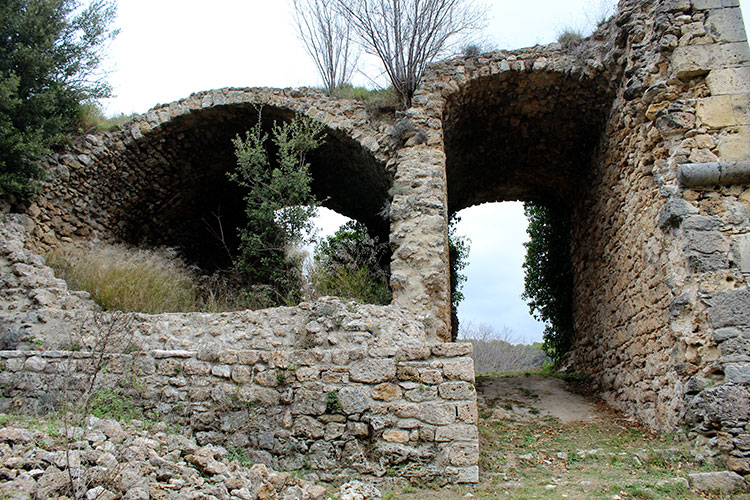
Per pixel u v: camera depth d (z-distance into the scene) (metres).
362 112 9.17
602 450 6.10
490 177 11.71
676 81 6.71
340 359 5.42
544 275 13.18
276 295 8.46
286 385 5.44
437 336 7.15
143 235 11.20
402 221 7.93
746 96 6.47
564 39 8.95
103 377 5.74
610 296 8.95
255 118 9.82
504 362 25.81
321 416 5.26
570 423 7.68
